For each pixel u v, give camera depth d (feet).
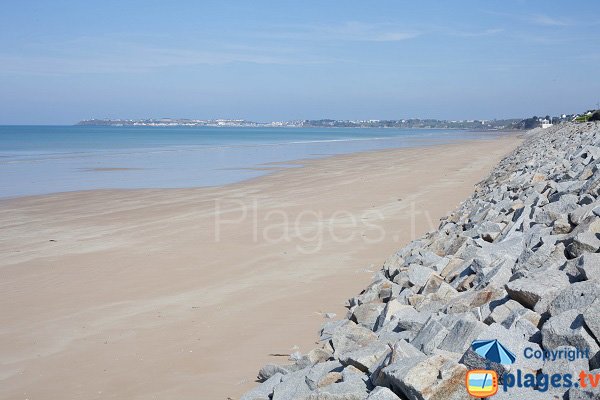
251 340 22.84
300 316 25.43
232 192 70.64
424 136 385.70
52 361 21.86
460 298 18.86
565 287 15.48
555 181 38.75
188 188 76.18
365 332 18.62
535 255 19.45
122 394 18.89
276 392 16.40
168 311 26.96
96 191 74.54
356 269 33.01
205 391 18.70
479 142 239.91
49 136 335.47
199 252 38.65
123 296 29.73
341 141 269.44
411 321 17.71
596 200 24.27
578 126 122.01
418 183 75.00
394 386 13.47
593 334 12.53
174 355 21.77
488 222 30.17
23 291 31.24
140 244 42.09
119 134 403.34
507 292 16.63
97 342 23.53
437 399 12.47
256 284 30.73
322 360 18.39
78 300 29.35
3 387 19.86
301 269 33.42
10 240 45.21
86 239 44.83
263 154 154.81
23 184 83.51
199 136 359.87
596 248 18.15
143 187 78.43
